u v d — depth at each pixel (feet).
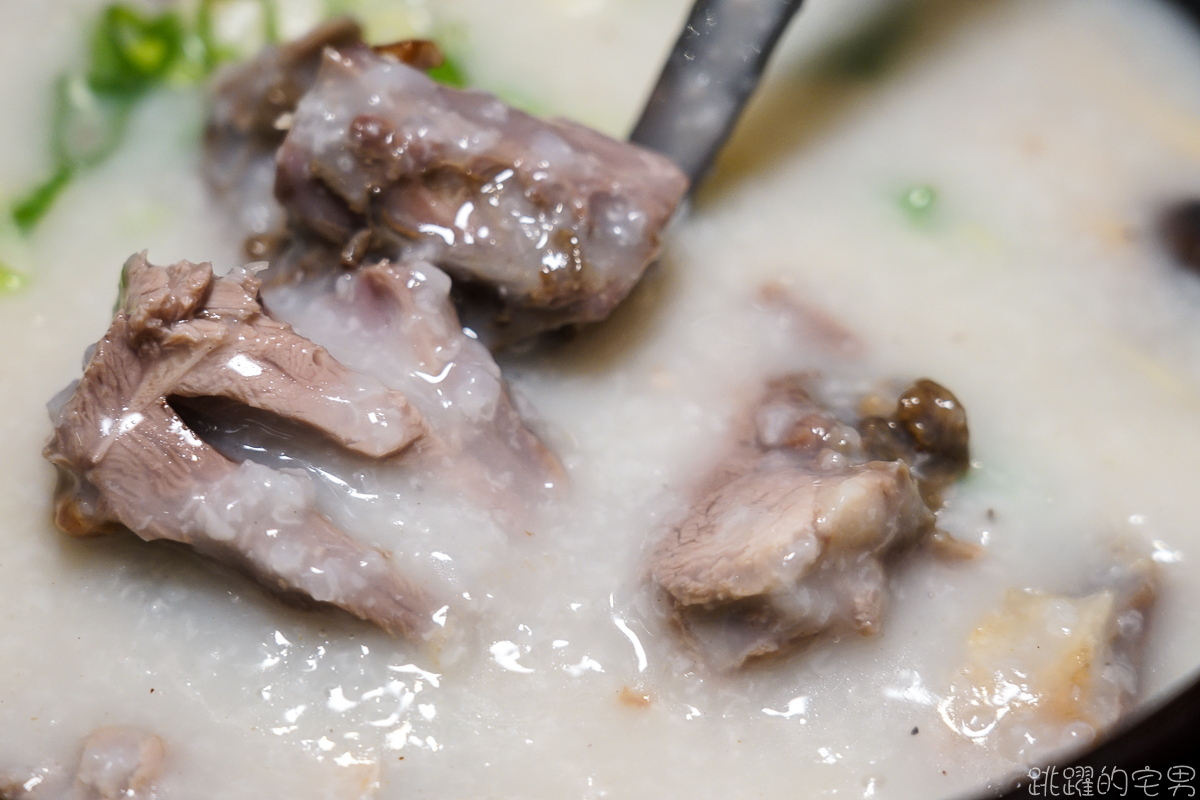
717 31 0.93
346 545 0.84
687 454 0.90
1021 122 0.99
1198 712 0.79
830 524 0.83
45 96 0.97
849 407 0.90
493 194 0.87
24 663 0.85
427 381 0.86
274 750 0.84
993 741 0.84
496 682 0.85
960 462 0.89
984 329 0.93
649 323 0.93
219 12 0.99
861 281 0.95
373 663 0.85
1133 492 0.90
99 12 0.98
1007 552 0.88
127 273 0.86
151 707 0.84
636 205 0.89
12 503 0.88
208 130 0.95
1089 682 0.84
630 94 0.99
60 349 0.91
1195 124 0.99
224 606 0.85
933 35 1.02
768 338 0.93
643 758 0.84
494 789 0.83
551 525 0.87
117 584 0.86
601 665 0.85
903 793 0.83
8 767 0.83
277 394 0.84
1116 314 0.94
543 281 0.87
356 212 0.88
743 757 0.84
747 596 0.83
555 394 0.91
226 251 0.93
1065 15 1.02
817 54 1.01
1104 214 0.96
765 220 0.96
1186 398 0.92
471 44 1.00
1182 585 0.88
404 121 0.87
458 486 0.86
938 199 0.97
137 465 0.83
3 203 0.94
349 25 0.95
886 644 0.86
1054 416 0.91
